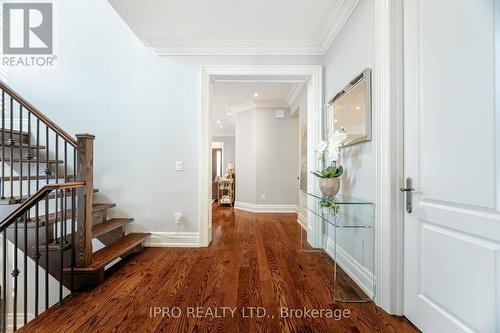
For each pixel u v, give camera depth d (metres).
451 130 1.23
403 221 1.60
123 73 3.11
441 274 1.30
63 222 2.12
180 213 3.09
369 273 1.88
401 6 1.61
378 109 1.70
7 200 2.12
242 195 6.07
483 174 1.07
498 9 1.00
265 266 2.44
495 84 1.02
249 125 5.82
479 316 1.09
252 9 2.38
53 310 1.69
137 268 2.39
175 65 3.09
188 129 3.10
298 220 4.55
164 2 2.27
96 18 3.13
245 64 3.06
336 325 1.51
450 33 1.23
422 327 1.44
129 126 3.11
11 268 2.91
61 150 3.13
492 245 1.04
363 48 2.00
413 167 1.51
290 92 4.80
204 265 2.46
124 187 3.11
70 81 3.12
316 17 2.49
